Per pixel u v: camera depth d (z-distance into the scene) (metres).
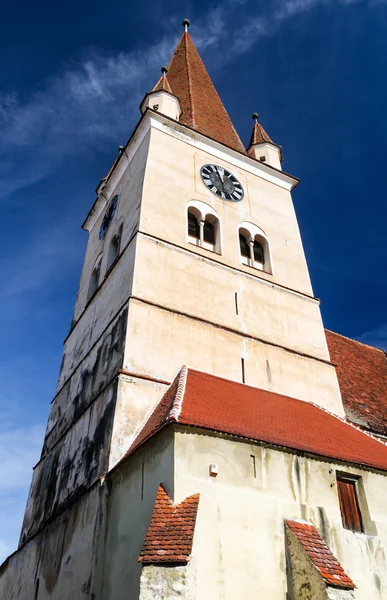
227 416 17.36
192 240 27.06
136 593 13.92
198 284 24.94
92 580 15.88
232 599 13.45
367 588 15.64
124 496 16.66
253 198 31.61
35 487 26.28
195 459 15.10
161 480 14.94
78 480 20.36
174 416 15.47
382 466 18.41
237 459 15.78
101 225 33.44
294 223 32.50
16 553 25.17
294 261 30.33
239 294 26.11
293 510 15.79
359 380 30.38
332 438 19.41
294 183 34.78
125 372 20.16
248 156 33.16
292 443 17.11
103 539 16.67
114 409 19.30
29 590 21.52
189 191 28.64
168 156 29.42
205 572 13.45
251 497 15.32
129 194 29.23
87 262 34.12
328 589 13.08
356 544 16.28
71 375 27.48
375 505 17.52
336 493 16.92
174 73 40.66
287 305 27.67
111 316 24.17
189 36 44.78
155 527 13.35
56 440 25.67
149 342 21.61
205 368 22.30
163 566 12.20
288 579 14.50
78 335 28.88
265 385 23.48
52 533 21.11
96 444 19.83
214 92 40.25
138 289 22.91
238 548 14.28
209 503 14.55
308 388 24.86
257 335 25.11
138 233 24.73
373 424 25.66
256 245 29.91
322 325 28.31
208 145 32.00
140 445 16.52
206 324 23.69
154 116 30.45
